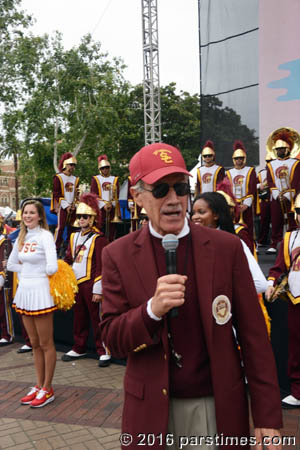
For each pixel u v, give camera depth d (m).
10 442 3.41
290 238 3.78
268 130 8.35
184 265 1.57
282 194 7.07
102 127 21.16
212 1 8.82
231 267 1.56
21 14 22.12
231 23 8.63
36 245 3.95
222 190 3.75
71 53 20.66
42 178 22.97
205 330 1.49
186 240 1.61
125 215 11.84
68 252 5.68
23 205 4.03
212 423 1.55
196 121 25.59
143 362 1.55
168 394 1.49
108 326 1.55
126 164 26.22
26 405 4.14
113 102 21.38
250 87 8.49
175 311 1.45
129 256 1.59
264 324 1.58
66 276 4.10
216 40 8.86
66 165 8.49
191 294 1.54
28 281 3.95
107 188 8.80
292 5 7.82
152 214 1.56
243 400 1.54
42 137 20.83
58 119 21.31
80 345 5.62
